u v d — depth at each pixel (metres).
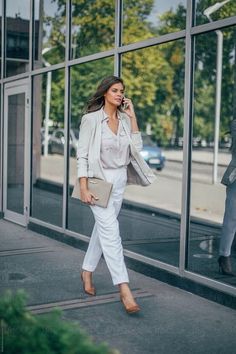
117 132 4.34
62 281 5.23
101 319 4.15
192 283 4.90
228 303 4.51
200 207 6.98
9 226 8.24
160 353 3.51
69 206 7.11
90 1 8.22
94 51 8.20
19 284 5.11
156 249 5.84
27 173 8.03
